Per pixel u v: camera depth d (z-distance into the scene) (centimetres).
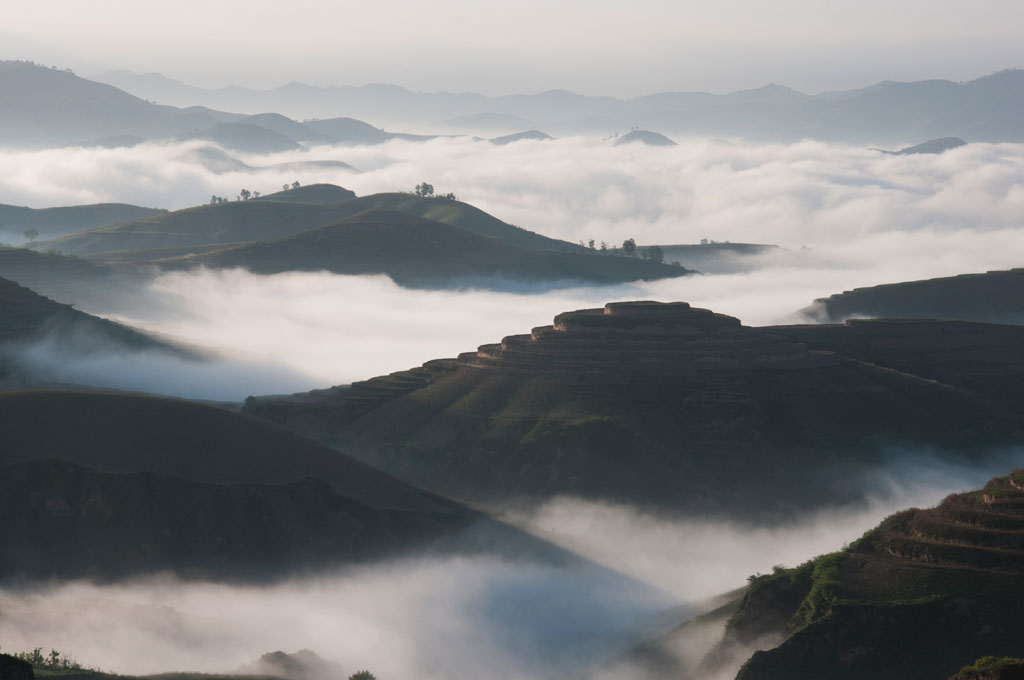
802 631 15150
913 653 14750
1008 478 17750
